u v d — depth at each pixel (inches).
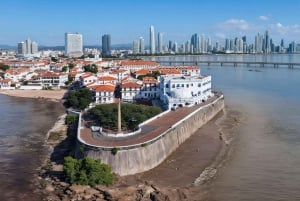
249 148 5132.9
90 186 3878.0
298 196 3678.6
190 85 7544.3
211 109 7199.8
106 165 4008.4
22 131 6269.7
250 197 3668.8
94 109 6530.5
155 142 4606.3
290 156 4766.2
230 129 6200.8
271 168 4377.5
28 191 3863.2
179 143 5369.1
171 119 5797.2
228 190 3828.7
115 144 4424.2
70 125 6466.5
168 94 7593.5
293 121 6668.3
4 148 5305.1
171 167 4505.4
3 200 3673.7
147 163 4416.8
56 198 3693.4
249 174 4220.0
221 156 4835.1
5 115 7637.8
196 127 6250.0
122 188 3855.8
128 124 5467.5
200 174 4259.4
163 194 3683.6
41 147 5344.5
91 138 4776.1
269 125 6402.6
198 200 3617.1
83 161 4005.9
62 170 4355.3
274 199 3627.0
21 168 4500.5
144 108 6240.2
